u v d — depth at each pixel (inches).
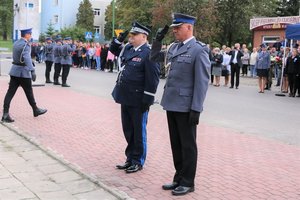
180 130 197.2
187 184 199.3
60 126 349.7
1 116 382.3
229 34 1604.3
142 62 224.7
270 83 739.4
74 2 2546.8
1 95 519.5
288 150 290.4
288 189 209.2
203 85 189.3
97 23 2679.6
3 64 1195.3
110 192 197.8
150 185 210.5
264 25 1113.4
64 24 2518.5
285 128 372.5
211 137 325.7
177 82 194.9
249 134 342.0
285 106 521.7
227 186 211.5
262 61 676.7
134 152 232.4
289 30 655.8
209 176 226.5
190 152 197.3
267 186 212.8
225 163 252.5
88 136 315.9
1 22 3080.7
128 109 230.1
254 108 494.9
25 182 209.6
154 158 259.1
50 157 255.6
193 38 196.5
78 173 225.3
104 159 255.9
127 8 2001.7
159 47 206.7
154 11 1449.3
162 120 389.1
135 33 226.8
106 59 1059.3
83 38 2098.9
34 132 325.4
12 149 272.4
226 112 457.7
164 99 199.5
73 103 480.7
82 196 193.3
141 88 225.9
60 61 669.9
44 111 388.5
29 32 359.3
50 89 617.3
